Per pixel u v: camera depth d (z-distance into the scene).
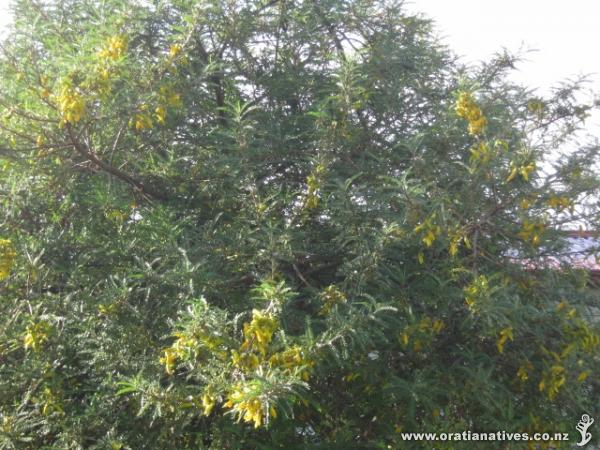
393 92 5.06
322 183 4.37
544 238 4.45
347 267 4.01
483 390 4.00
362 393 4.38
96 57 4.14
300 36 5.50
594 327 4.44
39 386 4.11
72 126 4.27
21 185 4.46
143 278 3.94
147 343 3.88
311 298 4.13
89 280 4.30
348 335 3.38
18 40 4.54
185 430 4.10
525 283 4.51
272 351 3.17
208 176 4.79
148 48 5.17
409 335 4.02
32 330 3.77
